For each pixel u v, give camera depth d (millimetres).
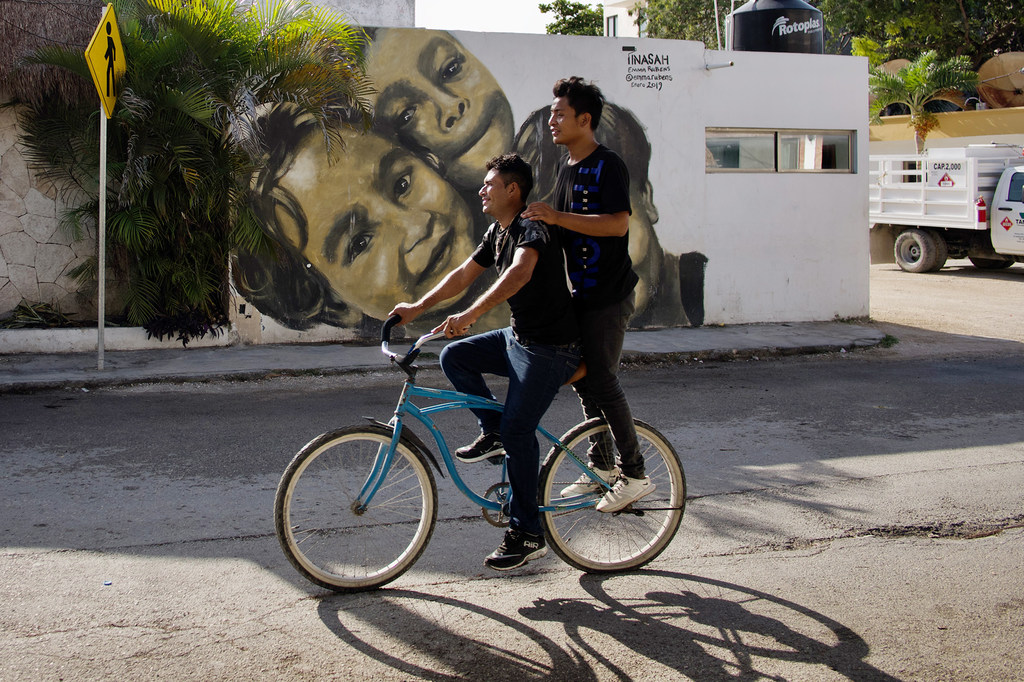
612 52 11742
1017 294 16594
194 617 3789
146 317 10062
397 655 3520
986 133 25125
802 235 12914
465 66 11094
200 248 10000
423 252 11172
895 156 20266
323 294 10867
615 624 3834
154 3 9492
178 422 7254
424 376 9477
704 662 3525
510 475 4074
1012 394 8812
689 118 12172
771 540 4863
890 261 22094
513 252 3969
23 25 9391
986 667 3529
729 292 12648
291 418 7461
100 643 3539
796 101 12680
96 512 5082
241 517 5035
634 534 4605
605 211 4031
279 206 10562
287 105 10445
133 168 9180
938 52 29234
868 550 4738
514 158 4043
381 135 10859
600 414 4434
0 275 10234
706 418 7730
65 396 8148
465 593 4113
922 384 9312
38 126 9828
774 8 13031
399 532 4625
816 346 11203
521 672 3416
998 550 4762
